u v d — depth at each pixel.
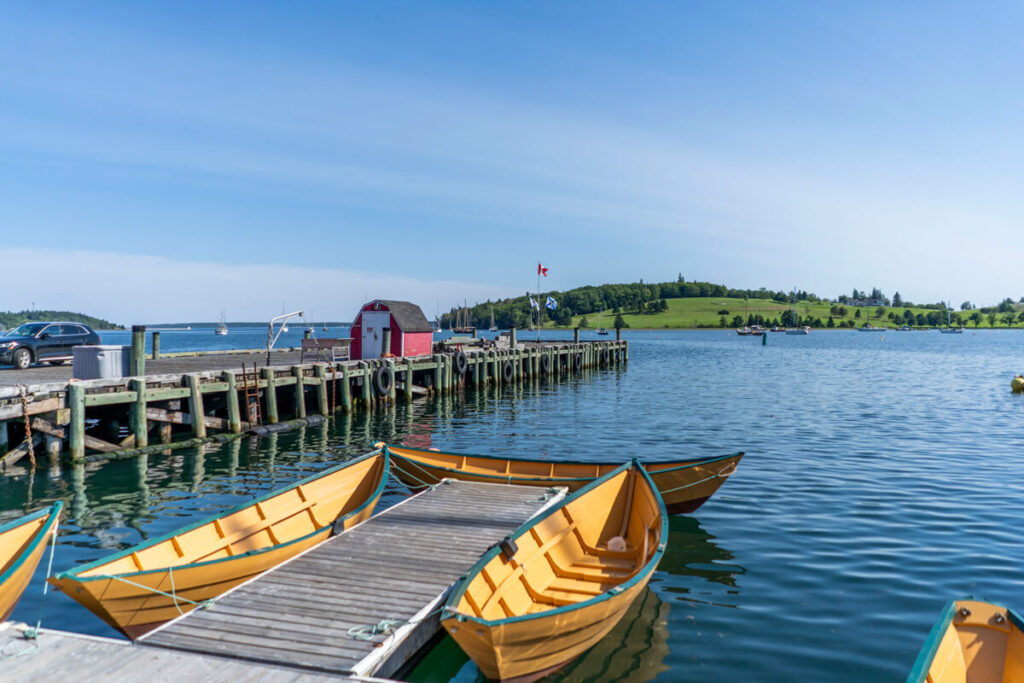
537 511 12.16
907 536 12.48
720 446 21.86
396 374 34.00
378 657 6.94
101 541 12.48
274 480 17.03
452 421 27.58
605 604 7.64
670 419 28.06
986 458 19.48
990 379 47.59
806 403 33.34
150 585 8.11
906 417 28.20
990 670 6.39
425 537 10.77
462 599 7.36
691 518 13.70
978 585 10.22
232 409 22.34
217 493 15.77
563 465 15.00
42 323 30.73
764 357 80.38
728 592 10.10
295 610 8.06
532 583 9.17
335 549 10.23
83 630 9.09
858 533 12.66
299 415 25.42
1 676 6.36
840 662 8.06
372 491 13.92
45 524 9.12
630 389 40.62
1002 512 13.92
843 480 16.80
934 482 16.55
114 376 21.16
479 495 13.23
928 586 10.20
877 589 10.13
